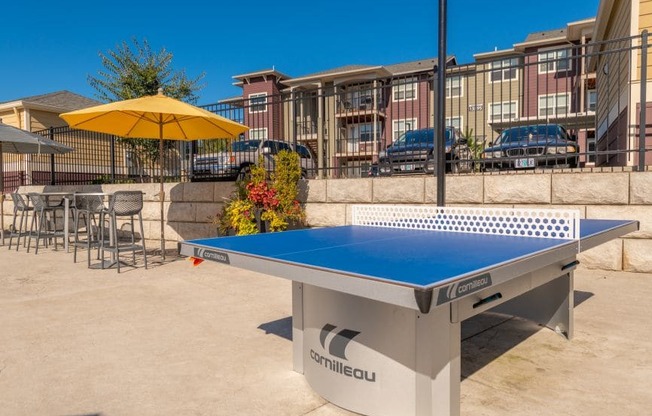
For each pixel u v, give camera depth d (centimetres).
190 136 834
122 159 1577
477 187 679
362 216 421
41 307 459
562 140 855
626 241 590
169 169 1246
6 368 299
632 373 282
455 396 207
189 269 682
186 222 956
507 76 2395
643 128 592
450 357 204
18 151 1127
